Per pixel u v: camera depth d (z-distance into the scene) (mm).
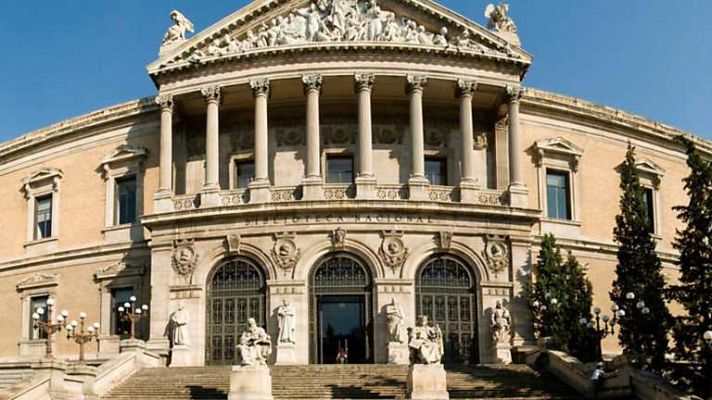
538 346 46531
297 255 49719
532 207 56812
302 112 55562
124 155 59219
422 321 38406
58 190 62438
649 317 40844
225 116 56438
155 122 59250
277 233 50094
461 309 50219
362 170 51188
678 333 37844
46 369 38594
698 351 37219
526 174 57312
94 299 58500
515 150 53031
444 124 55781
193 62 53125
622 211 46688
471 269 50812
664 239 62188
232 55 52656
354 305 49844
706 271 36844
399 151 55000
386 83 53250
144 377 43969
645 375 36375
